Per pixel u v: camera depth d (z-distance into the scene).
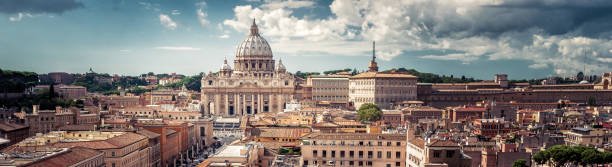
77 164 189.25
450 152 167.25
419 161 181.00
